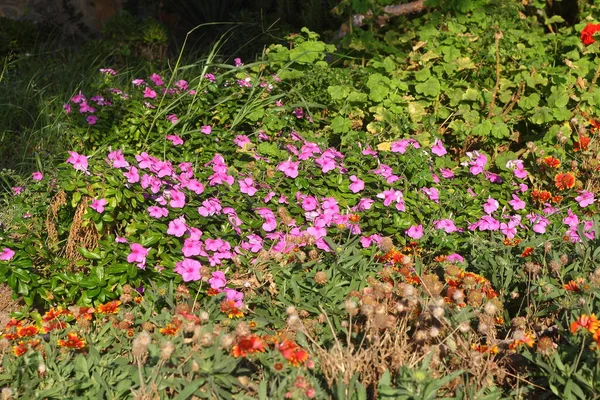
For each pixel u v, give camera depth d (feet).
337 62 22.30
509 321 12.52
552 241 14.67
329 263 13.44
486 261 13.91
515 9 21.61
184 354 10.31
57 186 14.35
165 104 18.69
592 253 13.53
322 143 17.53
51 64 27.07
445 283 13.41
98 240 13.19
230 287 13.61
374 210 15.56
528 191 18.17
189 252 13.56
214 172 15.90
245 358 10.88
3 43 29.07
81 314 12.13
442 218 15.75
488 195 16.94
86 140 18.16
